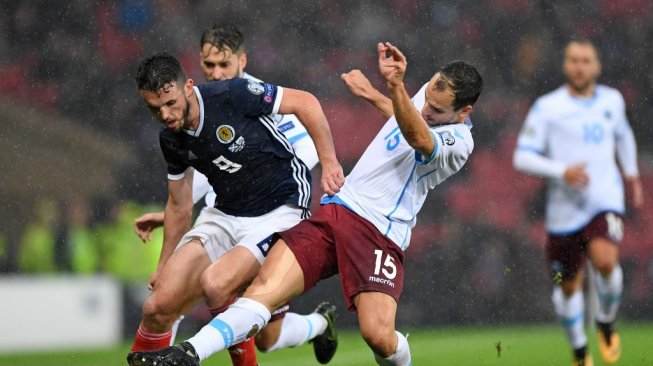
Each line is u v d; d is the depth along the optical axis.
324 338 21.38
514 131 56.97
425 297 48.59
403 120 15.38
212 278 16.08
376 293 16.22
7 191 46.44
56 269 42.72
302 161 17.73
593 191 27.06
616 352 25.14
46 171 48.31
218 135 16.17
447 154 16.20
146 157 52.75
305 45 58.56
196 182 19.08
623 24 60.72
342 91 57.75
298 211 17.38
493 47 59.59
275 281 15.98
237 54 19.44
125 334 38.56
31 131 48.75
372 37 59.22
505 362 24.53
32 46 56.12
